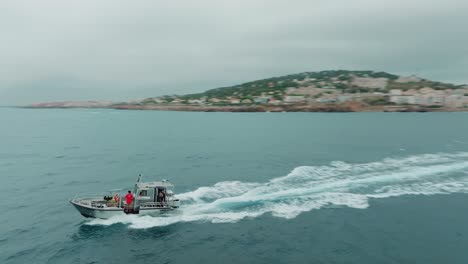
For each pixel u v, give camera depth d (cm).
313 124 17550
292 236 2950
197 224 3219
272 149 8300
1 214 3678
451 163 5709
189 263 2525
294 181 4669
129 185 4934
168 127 16238
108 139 11075
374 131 13062
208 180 4991
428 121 19400
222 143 9750
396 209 3575
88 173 5747
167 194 3509
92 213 3328
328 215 3416
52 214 3675
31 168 6234
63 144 9819
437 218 3341
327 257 2592
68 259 2639
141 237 2964
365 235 2967
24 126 17600
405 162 5941
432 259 2566
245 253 2662
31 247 2858
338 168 5525
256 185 4559
